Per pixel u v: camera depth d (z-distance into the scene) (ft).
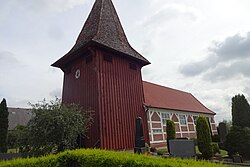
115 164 17.28
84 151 21.45
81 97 47.67
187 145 34.19
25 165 20.61
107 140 41.34
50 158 21.42
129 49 56.03
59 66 56.65
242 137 42.06
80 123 39.04
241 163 36.99
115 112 45.27
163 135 67.67
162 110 71.97
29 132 35.81
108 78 46.70
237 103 62.69
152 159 16.46
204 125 45.09
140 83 55.26
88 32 55.06
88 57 48.52
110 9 60.80
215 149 47.70
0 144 65.62
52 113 37.11
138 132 41.06
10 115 139.54
